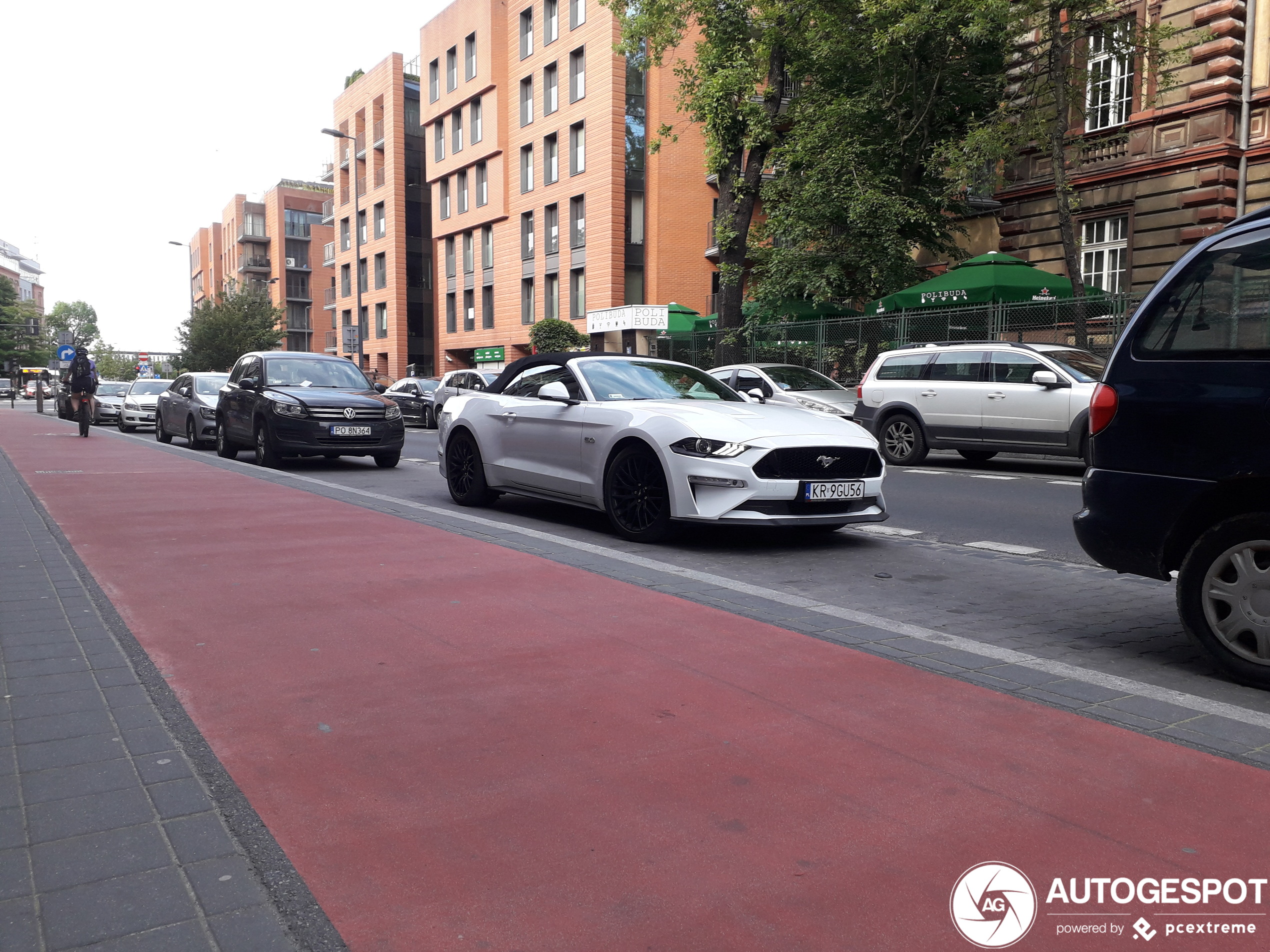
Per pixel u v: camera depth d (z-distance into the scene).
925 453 14.76
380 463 14.25
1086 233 22.59
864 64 22.06
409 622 4.78
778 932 2.17
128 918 2.21
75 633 4.55
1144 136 20.95
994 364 14.01
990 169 22.17
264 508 8.71
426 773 3.01
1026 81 21.83
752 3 22.45
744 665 4.14
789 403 16.19
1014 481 12.52
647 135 36.97
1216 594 4.02
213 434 17.39
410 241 55.66
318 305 85.19
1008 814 2.76
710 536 7.81
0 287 109.19
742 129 23.58
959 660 4.28
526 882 2.38
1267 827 2.70
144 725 3.39
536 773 3.01
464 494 9.59
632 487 7.51
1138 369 4.21
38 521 7.87
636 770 3.04
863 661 4.23
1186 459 4.04
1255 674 3.91
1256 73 19.22
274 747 3.21
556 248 40.34
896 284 22.23
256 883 2.36
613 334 36.97
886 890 2.35
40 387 40.72
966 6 18.84
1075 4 17.58
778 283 23.14
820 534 8.05
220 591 5.43
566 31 38.34
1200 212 19.98
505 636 4.54
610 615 4.95
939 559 6.96
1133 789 2.95
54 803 2.78
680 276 37.22
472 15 44.06
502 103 42.91
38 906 2.25
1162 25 19.88
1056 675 4.10
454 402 9.88
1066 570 6.62
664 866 2.46
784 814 2.75
